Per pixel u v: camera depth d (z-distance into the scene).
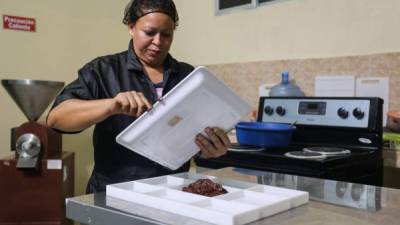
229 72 2.53
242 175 1.25
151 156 1.08
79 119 1.11
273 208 0.80
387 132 1.74
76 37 2.72
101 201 0.88
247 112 1.03
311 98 1.83
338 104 1.73
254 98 2.39
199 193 0.90
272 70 2.29
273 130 1.62
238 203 0.79
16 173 2.00
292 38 2.21
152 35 1.27
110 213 0.80
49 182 2.02
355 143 1.67
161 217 0.76
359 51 1.95
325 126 1.75
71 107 1.13
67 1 2.66
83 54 2.76
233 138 1.86
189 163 1.43
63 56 2.65
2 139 2.38
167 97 0.92
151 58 1.34
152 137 1.00
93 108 1.08
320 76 2.08
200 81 0.89
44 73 2.56
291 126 1.71
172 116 0.96
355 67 1.95
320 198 0.95
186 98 0.92
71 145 2.67
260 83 2.36
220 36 2.59
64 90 1.28
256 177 1.22
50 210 2.02
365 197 0.96
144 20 1.25
